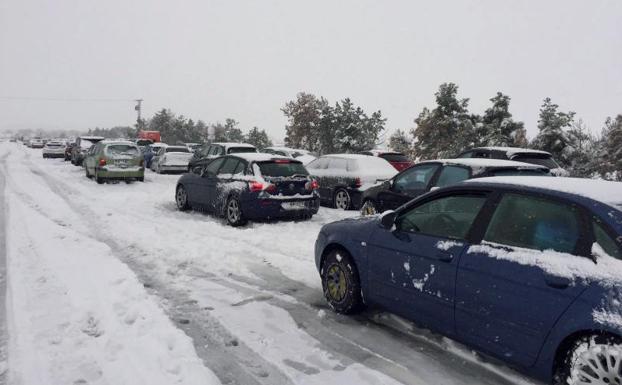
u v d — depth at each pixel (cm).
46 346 402
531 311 318
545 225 335
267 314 495
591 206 316
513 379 364
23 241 773
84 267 627
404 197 913
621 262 287
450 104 2545
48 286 549
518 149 1203
